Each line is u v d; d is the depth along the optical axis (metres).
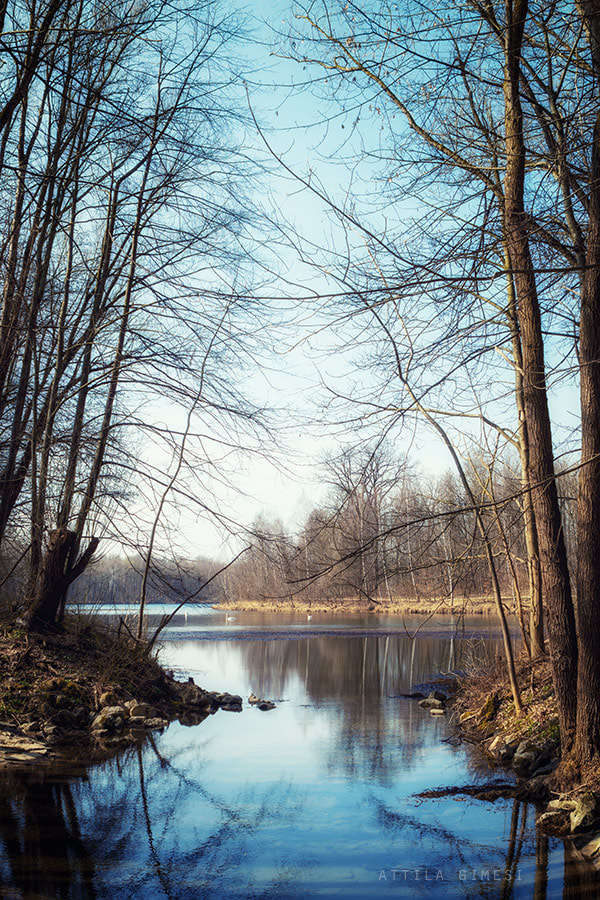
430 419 9.72
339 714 15.26
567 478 13.54
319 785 9.54
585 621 8.45
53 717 12.36
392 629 40.81
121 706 13.77
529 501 9.49
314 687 19.48
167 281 14.85
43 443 14.45
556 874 6.50
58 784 9.24
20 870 6.33
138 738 12.42
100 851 6.90
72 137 12.73
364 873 6.53
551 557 9.02
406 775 10.10
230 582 67.25
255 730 13.38
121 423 15.55
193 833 7.54
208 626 44.53
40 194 12.84
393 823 7.97
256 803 8.66
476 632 27.55
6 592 16.73
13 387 13.40
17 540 17.52
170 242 14.95
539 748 10.38
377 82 7.66
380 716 14.98
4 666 13.44
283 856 6.91
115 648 15.54
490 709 13.10
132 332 15.40
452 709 15.59
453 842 7.36
